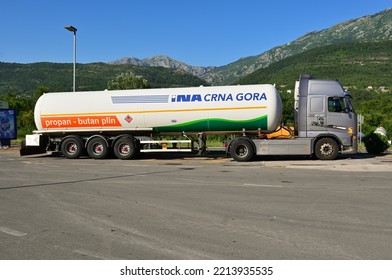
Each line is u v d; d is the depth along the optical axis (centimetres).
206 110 1778
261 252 504
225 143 1758
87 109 1888
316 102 1703
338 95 1700
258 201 825
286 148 1691
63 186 1043
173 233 591
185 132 1844
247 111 1744
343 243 537
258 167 1488
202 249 518
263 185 1038
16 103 6444
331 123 1695
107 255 498
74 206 788
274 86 1791
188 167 1502
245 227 622
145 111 1833
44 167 1531
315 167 1473
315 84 1716
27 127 4041
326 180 1129
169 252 507
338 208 752
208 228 618
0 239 568
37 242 553
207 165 1577
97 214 718
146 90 1870
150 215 707
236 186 1023
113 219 680
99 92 1920
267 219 671
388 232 588
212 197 873
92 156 1886
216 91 1789
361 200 830
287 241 548
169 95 1827
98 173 1323
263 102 1736
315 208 754
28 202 832
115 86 5222
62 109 1908
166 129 1850
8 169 1462
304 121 1709
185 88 1839
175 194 912
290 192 930
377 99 7969
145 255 497
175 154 2164
